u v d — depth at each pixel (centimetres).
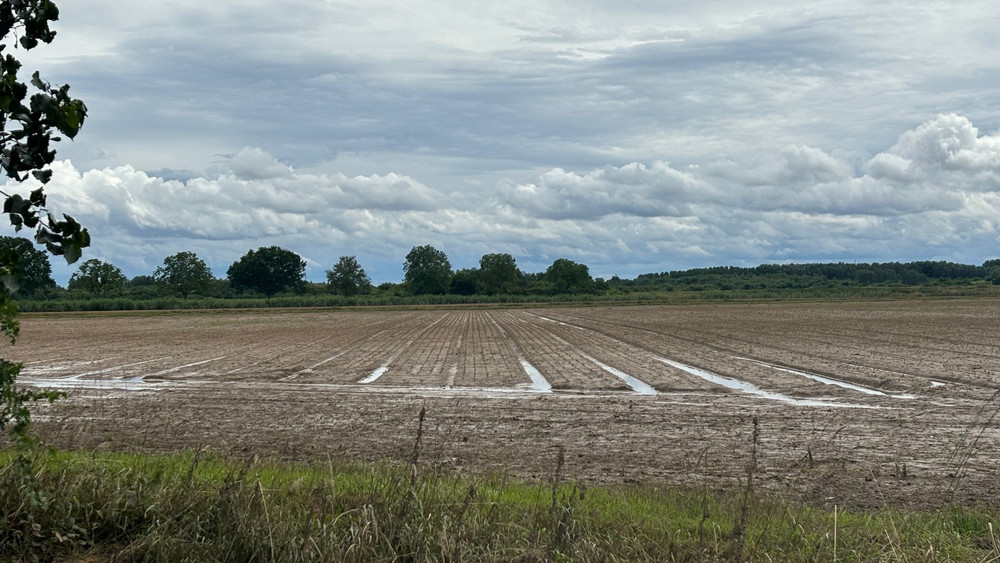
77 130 492
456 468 1092
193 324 6275
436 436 1377
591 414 1639
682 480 1038
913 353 2983
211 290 16925
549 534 615
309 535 556
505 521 653
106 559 561
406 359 3036
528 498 798
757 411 1684
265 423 1518
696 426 1488
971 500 932
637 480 1032
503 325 5806
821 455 1216
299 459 1155
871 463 1155
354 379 2356
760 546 626
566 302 13375
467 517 638
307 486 760
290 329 5416
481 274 18938
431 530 588
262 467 928
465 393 2017
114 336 4619
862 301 10881
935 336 3834
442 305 12394
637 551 616
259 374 2486
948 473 1084
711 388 2086
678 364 2748
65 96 498
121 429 1436
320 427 1471
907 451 1248
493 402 1831
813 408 1727
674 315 6931
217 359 3048
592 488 897
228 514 589
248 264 17362
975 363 2603
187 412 1662
